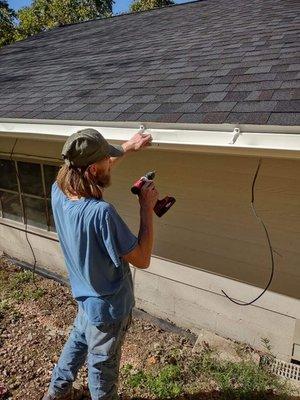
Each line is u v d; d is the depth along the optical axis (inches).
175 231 142.7
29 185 188.9
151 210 77.6
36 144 175.8
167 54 181.0
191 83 128.3
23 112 139.6
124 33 280.5
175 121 97.7
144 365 127.1
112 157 86.1
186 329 152.1
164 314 157.6
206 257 138.2
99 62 201.3
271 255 123.6
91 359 85.4
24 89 178.2
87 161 69.4
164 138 98.4
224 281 136.5
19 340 140.6
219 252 134.6
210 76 130.3
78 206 71.1
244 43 166.4
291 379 121.0
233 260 132.3
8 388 116.0
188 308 149.4
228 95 108.3
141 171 144.3
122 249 72.2
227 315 139.7
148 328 151.9
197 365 125.0
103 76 168.4
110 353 83.7
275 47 147.9
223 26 217.3
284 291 124.3
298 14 203.9
